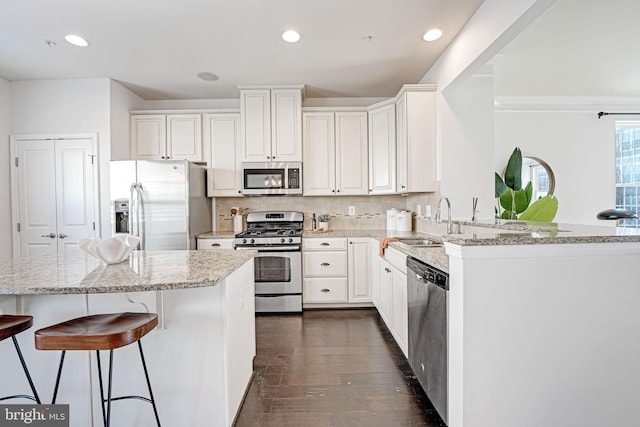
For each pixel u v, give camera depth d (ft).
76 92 11.33
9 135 11.36
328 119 12.51
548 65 11.10
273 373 7.30
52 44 9.01
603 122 15.46
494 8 6.88
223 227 13.51
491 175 9.97
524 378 4.58
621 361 4.62
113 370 5.08
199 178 11.91
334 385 6.81
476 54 7.64
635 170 15.74
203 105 13.67
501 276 4.52
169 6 7.33
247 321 6.66
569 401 4.61
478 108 9.95
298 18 7.84
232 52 9.56
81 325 4.25
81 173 11.34
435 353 5.49
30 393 5.05
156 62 10.19
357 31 8.45
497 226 6.95
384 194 12.41
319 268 11.78
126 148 12.25
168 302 5.03
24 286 4.07
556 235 4.86
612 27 8.66
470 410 4.57
